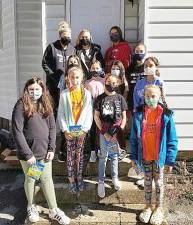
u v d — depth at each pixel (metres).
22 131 2.27
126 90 2.87
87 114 2.54
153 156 2.36
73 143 2.56
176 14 2.99
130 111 3.03
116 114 2.56
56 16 3.36
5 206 2.76
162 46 3.02
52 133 2.36
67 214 2.50
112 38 3.17
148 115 2.36
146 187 2.42
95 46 3.07
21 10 3.68
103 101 2.56
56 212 2.40
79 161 2.59
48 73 2.88
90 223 2.41
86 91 2.57
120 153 2.58
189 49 3.03
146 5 2.98
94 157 2.80
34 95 2.28
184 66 3.04
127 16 3.43
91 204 2.64
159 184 2.38
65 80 2.70
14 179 3.21
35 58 3.74
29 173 2.28
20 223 2.53
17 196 2.90
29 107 2.26
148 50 3.03
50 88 2.89
